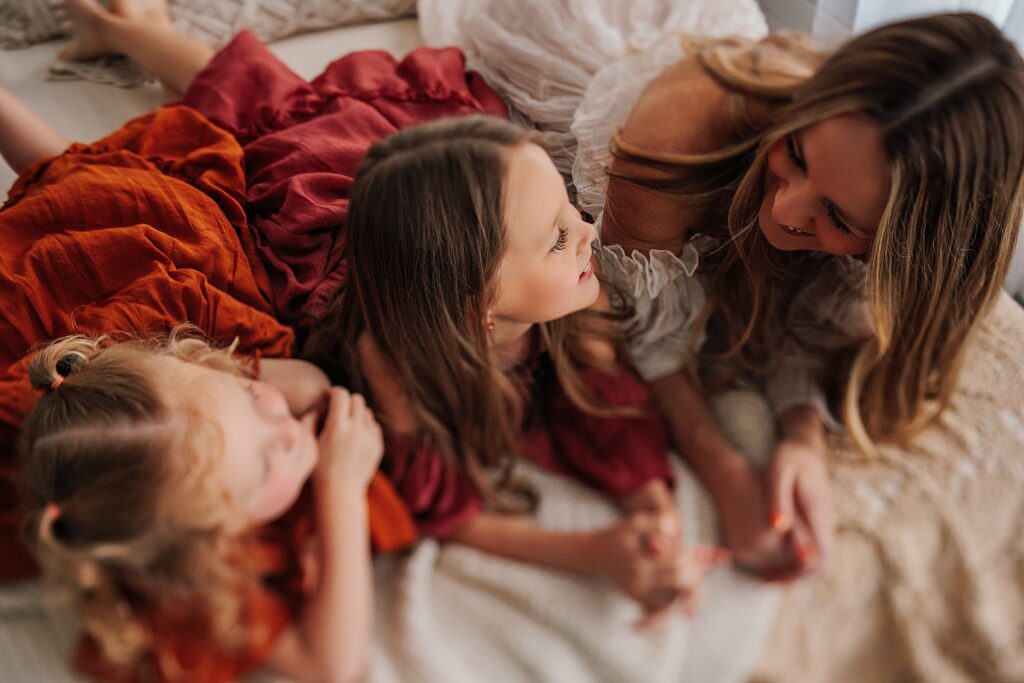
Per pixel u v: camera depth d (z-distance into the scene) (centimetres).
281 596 65
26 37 127
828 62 70
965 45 63
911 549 70
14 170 107
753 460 74
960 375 78
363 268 70
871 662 75
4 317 77
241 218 91
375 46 129
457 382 74
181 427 60
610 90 93
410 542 71
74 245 80
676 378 81
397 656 65
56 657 64
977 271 69
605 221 85
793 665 69
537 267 69
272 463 64
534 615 66
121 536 58
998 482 72
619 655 64
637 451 74
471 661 65
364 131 101
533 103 106
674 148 79
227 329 79
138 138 100
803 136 67
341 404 72
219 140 99
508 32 110
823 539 67
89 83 123
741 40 91
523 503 74
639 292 83
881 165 63
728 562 69
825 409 78
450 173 66
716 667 65
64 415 62
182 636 61
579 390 78
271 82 107
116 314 77
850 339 80
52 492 60
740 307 84
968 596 71
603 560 66
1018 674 73
